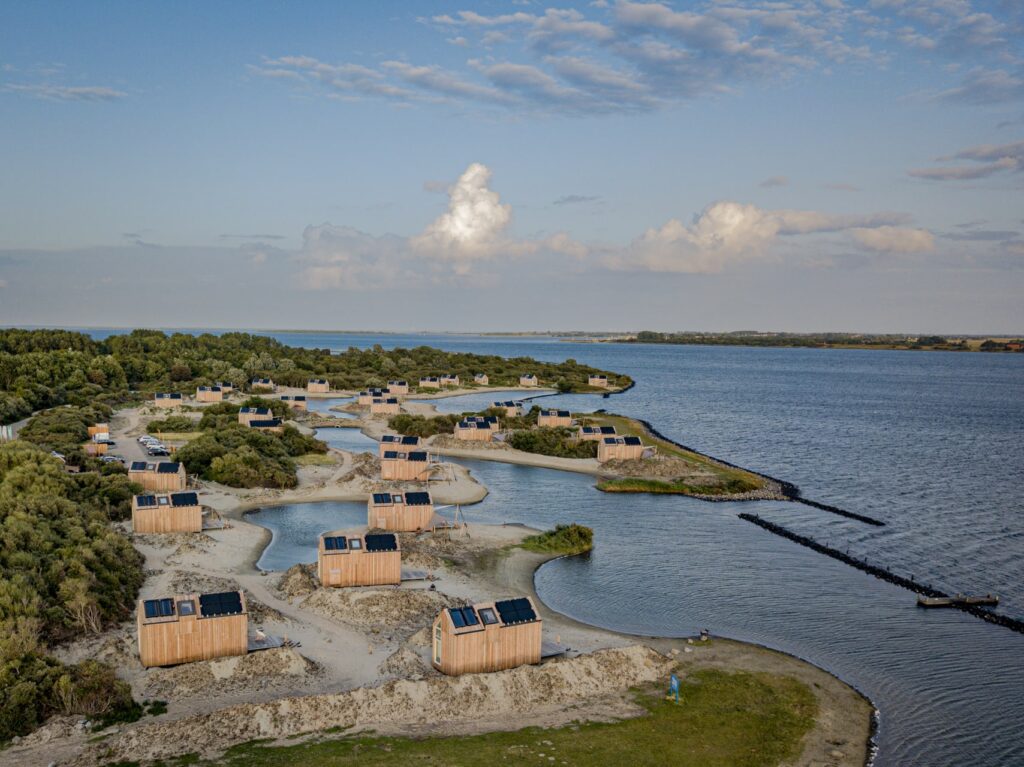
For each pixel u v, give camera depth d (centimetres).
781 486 11000
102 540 6191
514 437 13825
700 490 10519
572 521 8888
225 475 9969
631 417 19088
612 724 4141
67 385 17838
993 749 4031
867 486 11181
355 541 6156
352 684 4450
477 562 7100
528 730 4031
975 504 10006
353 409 18875
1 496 6781
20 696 3856
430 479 10750
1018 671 5003
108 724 3891
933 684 4797
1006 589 6638
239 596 4769
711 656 5141
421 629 5272
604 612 5944
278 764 3528
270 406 16350
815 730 4166
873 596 6419
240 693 4281
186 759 3569
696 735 4053
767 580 6806
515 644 4691
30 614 4644
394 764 3566
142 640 4459
